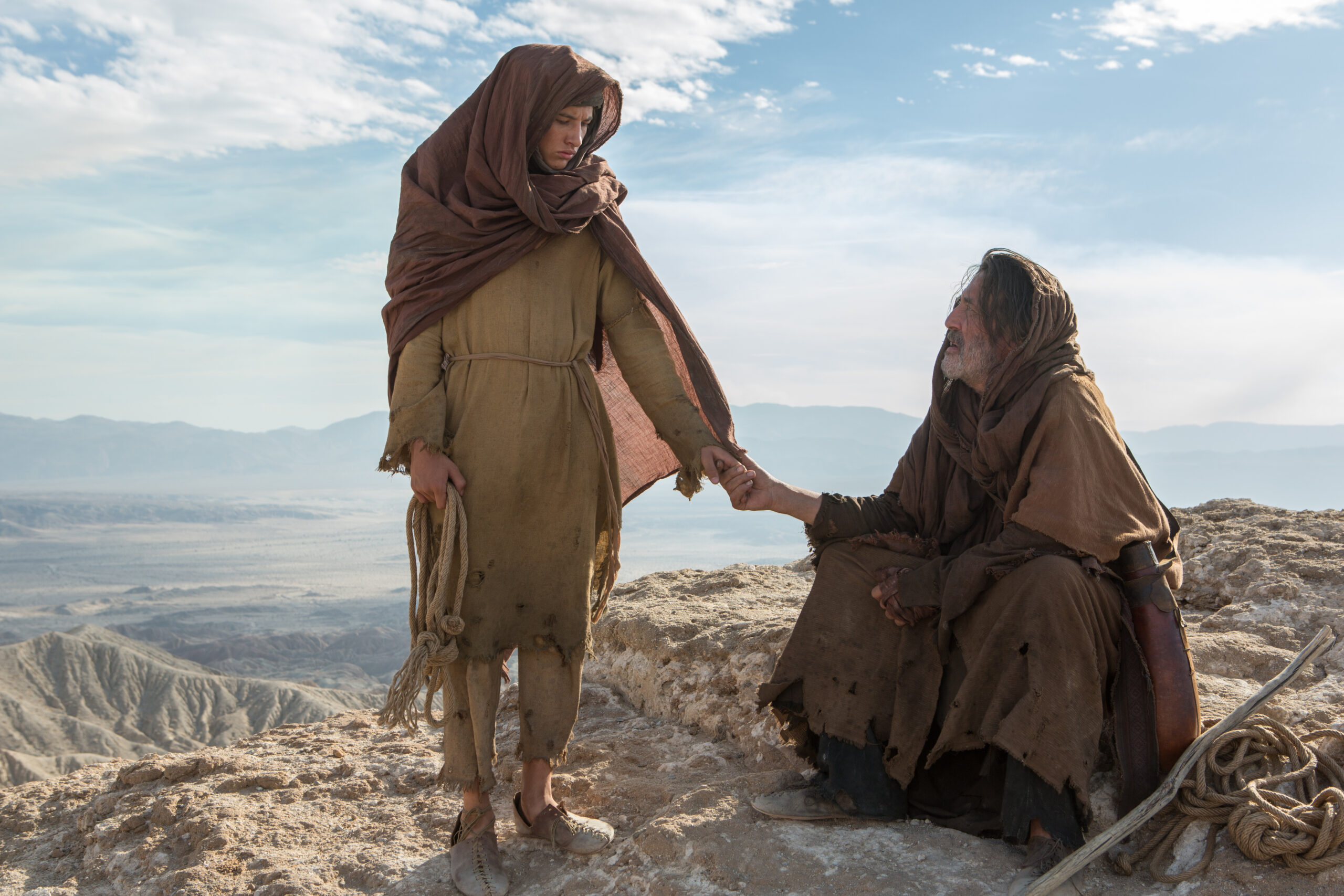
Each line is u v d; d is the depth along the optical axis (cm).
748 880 238
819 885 232
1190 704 250
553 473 287
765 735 359
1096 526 251
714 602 498
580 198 292
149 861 321
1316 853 214
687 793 304
